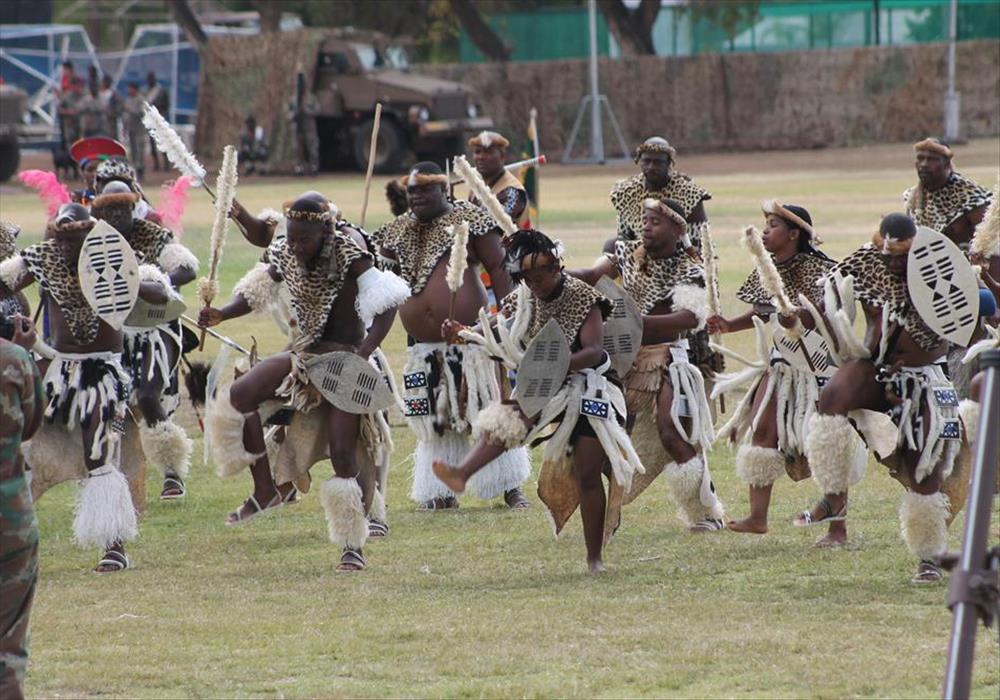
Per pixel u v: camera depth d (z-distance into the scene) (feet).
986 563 40.45
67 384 69.82
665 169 83.05
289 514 83.35
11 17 486.38
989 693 50.47
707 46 495.41
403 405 81.20
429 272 82.38
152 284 75.41
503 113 462.60
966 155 357.00
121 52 498.28
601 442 67.26
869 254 66.95
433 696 51.03
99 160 97.14
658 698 50.55
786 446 72.49
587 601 63.10
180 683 53.42
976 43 457.68
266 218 78.84
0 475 45.06
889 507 80.07
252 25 529.04
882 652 54.80
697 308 71.72
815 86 463.83
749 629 58.18
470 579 68.08
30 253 70.59
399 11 480.23
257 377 69.72
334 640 57.98
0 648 45.37
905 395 65.72
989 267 80.38
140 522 81.97
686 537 75.15
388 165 378.12
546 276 65.98
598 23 488.02
